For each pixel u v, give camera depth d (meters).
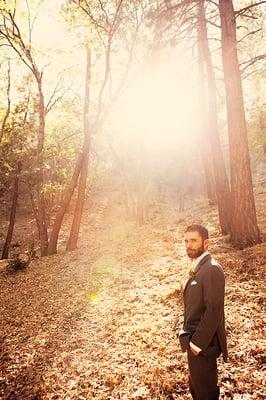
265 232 11.30
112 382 5.18
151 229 21.39
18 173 23.09
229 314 6.25
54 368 6.09
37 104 22.09
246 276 7.82
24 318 9.20
